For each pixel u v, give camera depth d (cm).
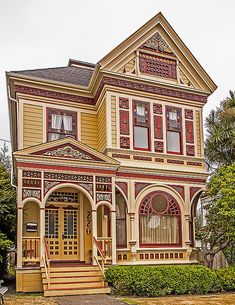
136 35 1948
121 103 1852
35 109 1819
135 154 1833
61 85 1881
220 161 2475
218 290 1511
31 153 1538
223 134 2402
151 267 1512
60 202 1725
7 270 1939
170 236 1844
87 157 1644
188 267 1547
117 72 1862
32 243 1524
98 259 1588
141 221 1789
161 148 1903
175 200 1891
